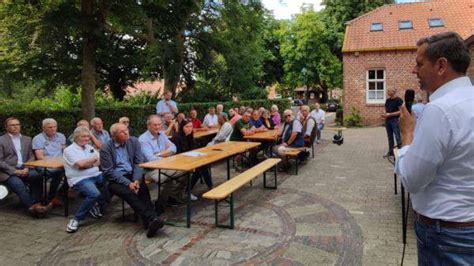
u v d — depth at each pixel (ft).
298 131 28.37
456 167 5.59
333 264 12.59
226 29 57.31
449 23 61.98
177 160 18.51
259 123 36.09
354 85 63.31
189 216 16.49
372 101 63.00
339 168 28.68
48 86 55.88
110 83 62.49
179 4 42.73
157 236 15.51
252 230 15.93
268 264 12.71
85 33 30.48
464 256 5.68
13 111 30.60
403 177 5.92
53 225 17.24
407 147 6.34
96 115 37.93
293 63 90.33
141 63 56.90
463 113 5.47
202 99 61.41
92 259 13.52
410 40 60.49
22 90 57.77
